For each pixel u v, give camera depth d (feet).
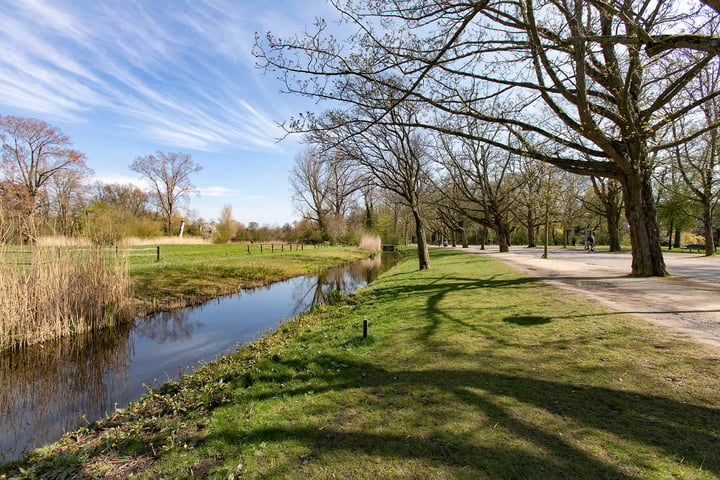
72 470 11.49
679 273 41.70
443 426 11.16
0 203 29.30
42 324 30.01
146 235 133.80
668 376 13.35
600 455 9.27
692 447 9.32
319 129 25.40
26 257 29.89
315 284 63.62
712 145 64.80
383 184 59.98
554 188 83.66
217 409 14.61
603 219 163.32
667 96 30.94
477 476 8.84
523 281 39.04
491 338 19.21
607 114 35.29
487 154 102.22
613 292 30.12
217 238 162.91
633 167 36.70
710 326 19.43
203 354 26.89
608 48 35.99
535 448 9.75
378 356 18.21
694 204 95.09
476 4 20.13
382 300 34.60
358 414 12.48
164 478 10.29
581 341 17.63
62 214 34.09
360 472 9.40
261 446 11.17
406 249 161.38
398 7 22.33
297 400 14.23
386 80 27.45
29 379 22.95
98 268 34.63
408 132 56.70
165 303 43.37
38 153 110.42
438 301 30.12
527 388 13.19
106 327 34.22
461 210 111.14
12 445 15.10
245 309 42.96
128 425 14.60
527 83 28.89
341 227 174.09
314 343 22.49
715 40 17.28
